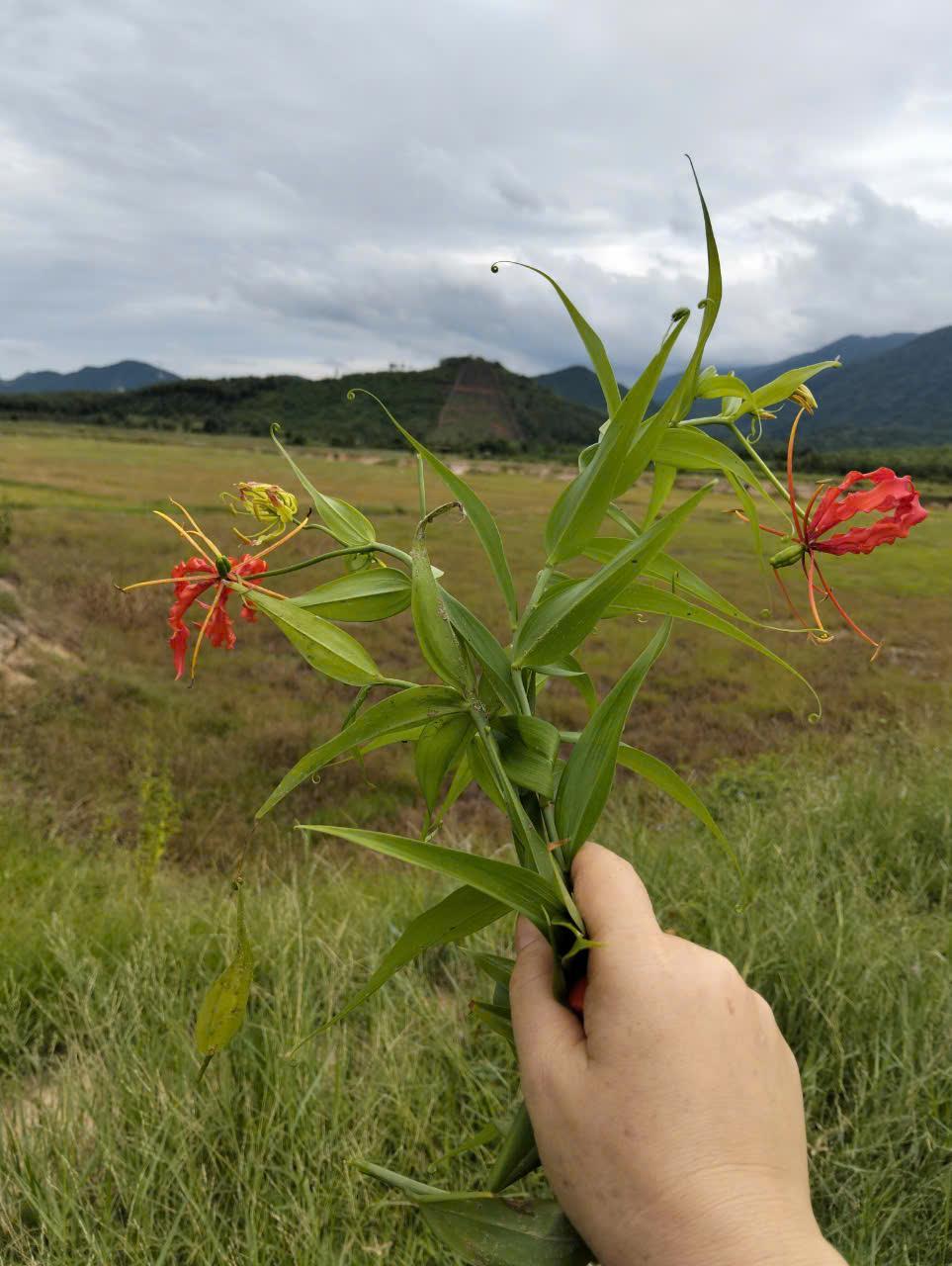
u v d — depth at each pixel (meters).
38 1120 1.84
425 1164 1.67
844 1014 2.03
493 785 0.76
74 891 3.37
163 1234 1.55
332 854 4.88
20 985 2.32
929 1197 1.58
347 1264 1.47
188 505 21.41
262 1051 1.98
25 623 9.64
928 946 2.46
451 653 0.74
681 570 0.84
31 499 21.47
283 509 0.85
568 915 0.65
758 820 3.61
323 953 2.38
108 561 13.73
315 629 0.79
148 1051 1.96
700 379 0.88
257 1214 1.54
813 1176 1.66
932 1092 1.78
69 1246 1.50
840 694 9.21
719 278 0.74
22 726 6.85
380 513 22.78
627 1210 0.54
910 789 3.88
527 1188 1.67
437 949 2.53
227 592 0.81
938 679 10.10
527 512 23.92
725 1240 0.50
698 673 10.02
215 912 2.79
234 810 5.53
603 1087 0.56
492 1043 2.05
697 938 2.47
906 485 0.81
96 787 5.77
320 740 7.04
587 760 0.70
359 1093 1.83
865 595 15.20
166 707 7.66
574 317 0.85
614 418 0.79
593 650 10.84
